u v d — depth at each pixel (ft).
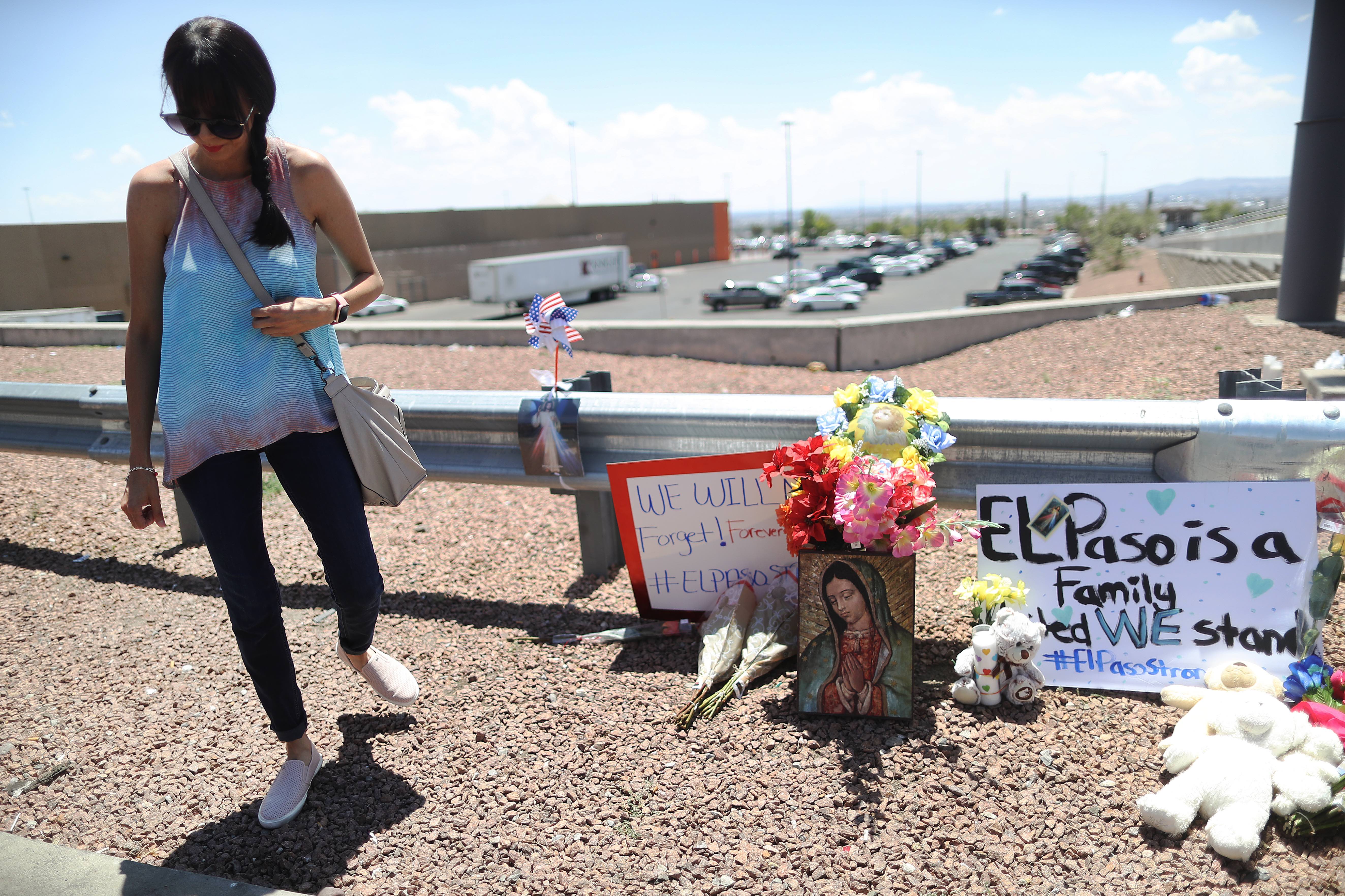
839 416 9.55
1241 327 31.53
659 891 7.06
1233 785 7.29
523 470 12.65
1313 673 8.70
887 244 364.79
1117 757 8.31
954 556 13.29
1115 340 32.04
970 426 10.36
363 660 8.91
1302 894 6.61
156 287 7.54
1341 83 29.76
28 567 15.15
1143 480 10.11
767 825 7.73
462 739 9.35
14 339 43.47
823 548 9.18
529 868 7.41
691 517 11.09
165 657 11.65
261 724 9.91
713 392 30.07
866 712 9.12
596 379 13.17
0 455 21.48
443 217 182.80
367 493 8.46
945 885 6.98
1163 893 6.74
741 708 9.61
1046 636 9.71
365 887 7.29
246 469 7.66
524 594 13.08
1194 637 9.36
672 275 238.07
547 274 149.59
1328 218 30.83
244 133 7.13
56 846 7.71
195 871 7.59
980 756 8.46
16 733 9.95
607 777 8.55
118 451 15.43
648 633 11.33
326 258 112.98
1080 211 383.86
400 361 33.71
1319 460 9.41
